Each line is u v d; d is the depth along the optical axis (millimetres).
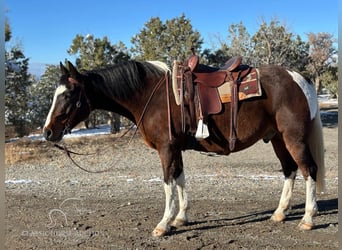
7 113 16312
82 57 17406
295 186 6852
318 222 4703
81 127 23219
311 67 27281
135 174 8898
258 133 4383
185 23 18109
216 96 4223
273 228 4539
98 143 15016
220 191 6590
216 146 4367
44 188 7152
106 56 17625
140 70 4363
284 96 4262
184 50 17719
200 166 10195
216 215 5090
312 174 4320
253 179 7824
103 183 7641
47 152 13008
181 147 4395
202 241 4152
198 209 5379
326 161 10344
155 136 4305
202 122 4172
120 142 15141
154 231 4336
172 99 4242
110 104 4473
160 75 4383
